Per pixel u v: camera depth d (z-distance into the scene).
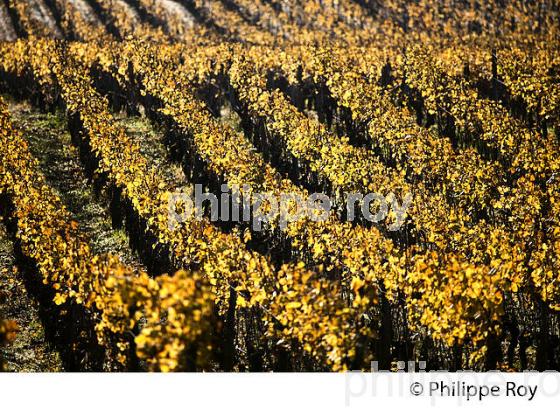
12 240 42.38
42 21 117.19
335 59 69.19
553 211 37.53
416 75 63.62
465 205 43.94
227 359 30.25
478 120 54.97
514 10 121.62
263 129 57.53
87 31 105.94
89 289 28.30
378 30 121.25
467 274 26.41
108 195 49.91
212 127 52.19
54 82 67.94
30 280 37.97
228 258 31.11
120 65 71.00
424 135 49.88
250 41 107.62
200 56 74.50
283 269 25.94
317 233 36.19
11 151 46.34
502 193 40.69
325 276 34.72
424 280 28.09
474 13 123.44
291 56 72.25
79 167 55.91
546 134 58.94
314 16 129.00
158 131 63.69
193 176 51.38
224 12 128.25
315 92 67.81
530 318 34.44
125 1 131.12
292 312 24.89
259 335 31.75
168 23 120.81
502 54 70.50
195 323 20.62
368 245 32.78
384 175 44.53
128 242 44.75
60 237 32.50
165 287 20.72
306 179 50.44
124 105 71.31
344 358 24.16
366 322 31.88
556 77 63.03
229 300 31.38
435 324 27.28
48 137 61.22
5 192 44.41
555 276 30.91
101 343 26.48
